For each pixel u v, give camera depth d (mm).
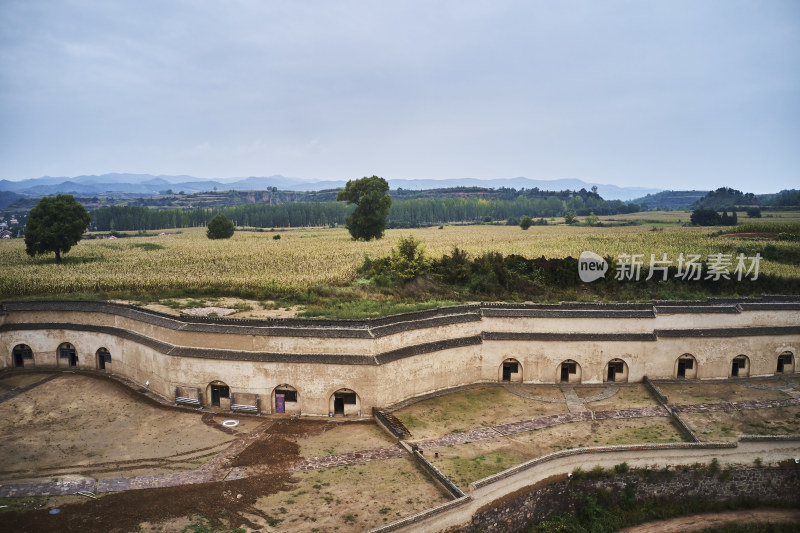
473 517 23234
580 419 31938
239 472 25484
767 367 38406
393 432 29359
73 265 72250
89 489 23781
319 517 21938
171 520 21562
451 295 53844
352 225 106500
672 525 26562
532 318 37469
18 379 37938
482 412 32844
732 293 56875
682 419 31609
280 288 51125
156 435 29203
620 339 37031
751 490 28250
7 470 25422
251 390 31812
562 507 26562
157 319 34781
